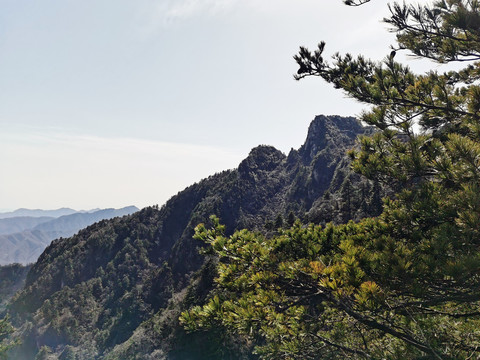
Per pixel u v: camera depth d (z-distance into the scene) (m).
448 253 4.86
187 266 174.25
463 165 5.32
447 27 7.39
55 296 184.88
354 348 5.68
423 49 8.34
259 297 5.02
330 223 7.12
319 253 6.46
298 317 4.97
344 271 4.38
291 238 6.78
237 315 4.92
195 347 57.56
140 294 168.25
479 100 6.19
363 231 6.76
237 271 5.82
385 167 6.61
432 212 5.57
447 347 4.23
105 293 193.50
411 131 6.67
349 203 58.66
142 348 82.94
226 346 39.59
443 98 6.62
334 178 139.75
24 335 156.88
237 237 6.44
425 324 4.87
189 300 65.56
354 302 4.32
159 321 94.69
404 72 7.71
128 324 149.88
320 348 5.62
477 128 5.66
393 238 5.87
